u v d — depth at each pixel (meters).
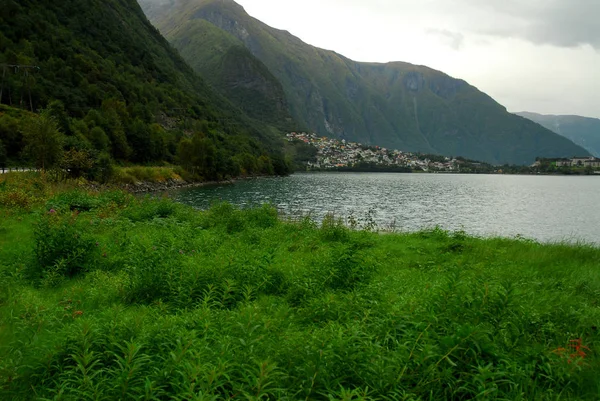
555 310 6.21
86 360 3.84
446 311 5.14
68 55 101.12
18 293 7.12
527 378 4.20
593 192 83.44
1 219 14.99
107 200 20.70
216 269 7.62
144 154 81.88
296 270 8.60
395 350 4.37
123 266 9.20
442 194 68.44
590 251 12.90
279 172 132.62
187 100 144.12
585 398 4.16
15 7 100.44
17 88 72.25
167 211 19.50
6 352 4.85
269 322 4.81
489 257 11.80
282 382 3.81
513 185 111.38
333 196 57.19
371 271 9.28
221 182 84.62
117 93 102.44
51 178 28.91
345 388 3.77
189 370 3.56
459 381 3.95
